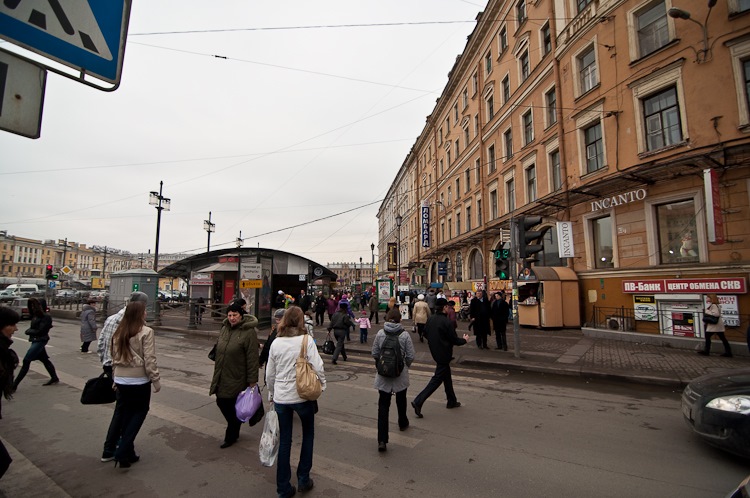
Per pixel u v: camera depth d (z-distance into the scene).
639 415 5.49
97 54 2.28
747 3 10.55
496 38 23.36
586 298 14.87
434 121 36.84
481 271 25.19
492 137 23.78
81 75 2.23
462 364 9.66
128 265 112.00
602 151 14.44
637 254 12.85
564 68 16.41
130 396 3.96
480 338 11.34
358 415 5.50
